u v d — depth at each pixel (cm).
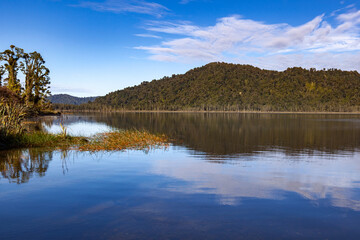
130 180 815
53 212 529
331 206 600
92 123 4859
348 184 827
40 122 4350
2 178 808
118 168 1013
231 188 744
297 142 2166
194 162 1202
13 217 501
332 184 823
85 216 510
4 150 1430
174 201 612
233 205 592
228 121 6569
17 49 5284
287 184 812
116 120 6538
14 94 3412
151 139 2105
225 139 2369
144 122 5697
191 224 480
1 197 620
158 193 676
